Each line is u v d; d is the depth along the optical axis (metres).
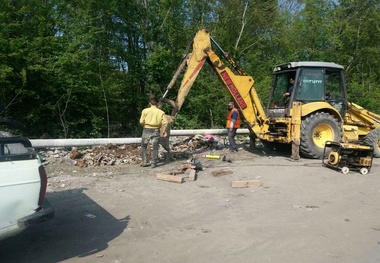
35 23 13.39
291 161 9.95
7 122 5.23
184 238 4.88
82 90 14.23
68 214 5.78
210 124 18.66
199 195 6.81
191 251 4.48
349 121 11.55
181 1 18.78
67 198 6.56
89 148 11.17
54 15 14.16
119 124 17.69
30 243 4.71
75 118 15.16
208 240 4.81
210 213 5.88
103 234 5.01
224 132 13.27
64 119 14.51
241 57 21.28
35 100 14.05
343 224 5.41
